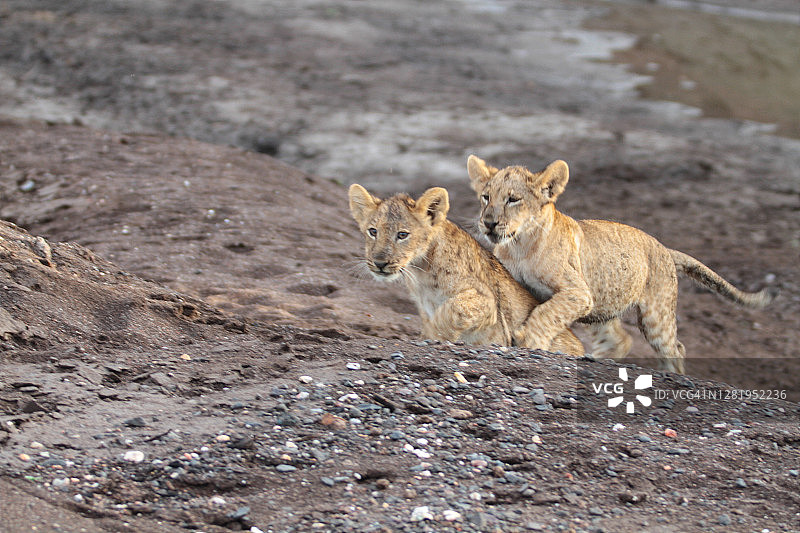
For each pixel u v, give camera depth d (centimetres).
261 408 730
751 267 1842
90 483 608
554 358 912
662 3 5522
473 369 851
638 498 656
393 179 2320
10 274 862
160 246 1412
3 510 562
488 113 2977
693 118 3052
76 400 710
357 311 1218
